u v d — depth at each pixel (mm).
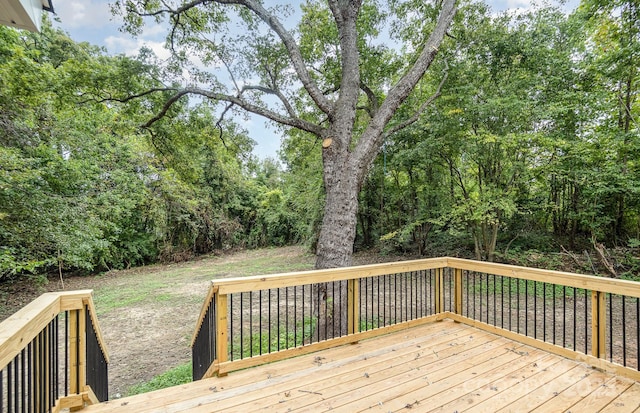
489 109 7230
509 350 3227
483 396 2367
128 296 9047
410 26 7051
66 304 2182
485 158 7922
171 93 6395
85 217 8602
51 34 8922
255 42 6402
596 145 7578
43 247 7469
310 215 14203
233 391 2488
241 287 2805
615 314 5707
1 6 1803
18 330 1365
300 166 10633
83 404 2232
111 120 9672
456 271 4211
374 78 7309
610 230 8594
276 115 5691
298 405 2275
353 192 4930
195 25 6367
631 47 6781
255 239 20484
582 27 8000
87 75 5895
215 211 18531
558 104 7117
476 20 6805
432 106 8016
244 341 4922
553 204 8141
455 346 3348
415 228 10891
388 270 3715
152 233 15570
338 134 5059
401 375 2715
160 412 2205
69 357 2230
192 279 11250
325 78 7082
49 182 7887
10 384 1289
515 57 7422
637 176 7234
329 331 4613
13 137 6938
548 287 7398
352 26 5254
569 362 2934
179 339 5660
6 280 10234
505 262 8852
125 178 12172
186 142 7516
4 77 5934
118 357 4965
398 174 11148
